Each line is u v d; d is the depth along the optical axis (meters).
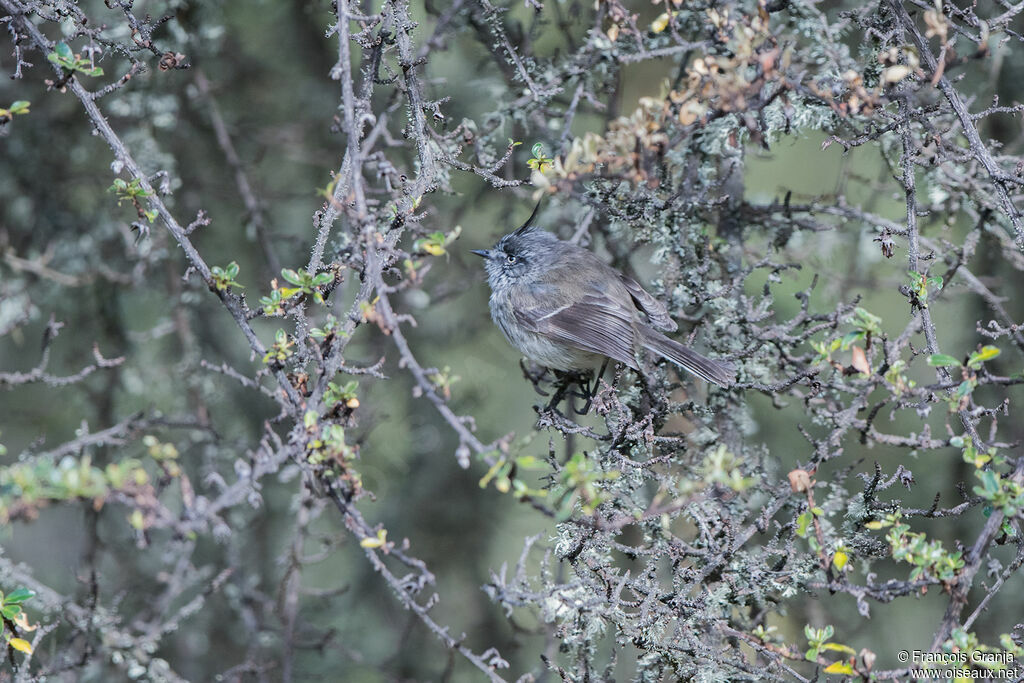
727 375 8.86
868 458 12.96
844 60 8.39
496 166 8.08
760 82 6.96
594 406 8.55
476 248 13.87
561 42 12.24
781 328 9.04
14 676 8.10
